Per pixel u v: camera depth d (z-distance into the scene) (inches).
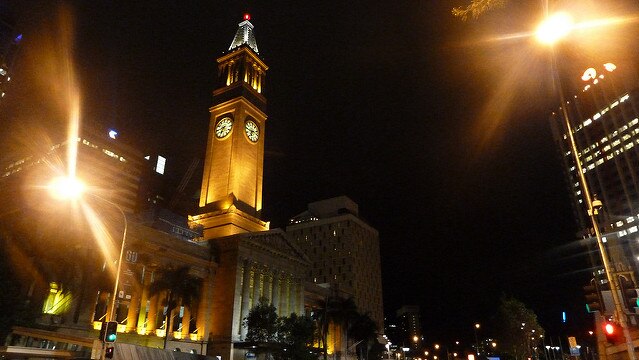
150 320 2486.5
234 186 3735.2
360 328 3681.1
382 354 4677.7
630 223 5506.9
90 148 4658.0
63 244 2071.9
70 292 2059.5
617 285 876.6
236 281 2915.8
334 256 5974.4
